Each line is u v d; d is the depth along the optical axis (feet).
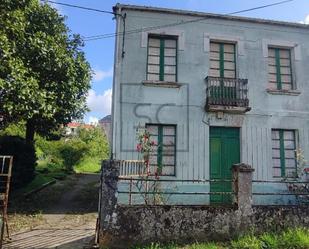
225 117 44.14
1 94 39.09
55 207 49.75
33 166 65.36
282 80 47.39
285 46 47.47
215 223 30.22
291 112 46.09
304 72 47.44
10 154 57.77
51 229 36.65
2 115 43.16
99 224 28.89
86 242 31.35
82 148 114.83
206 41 45.39
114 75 42.70
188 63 44.55
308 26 47.93
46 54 48.08
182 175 42.16
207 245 28.22
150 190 39.01
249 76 45.78
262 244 28.48
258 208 31.24
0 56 37.86
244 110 43.78
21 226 37.78
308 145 45.93
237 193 31.19
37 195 57.88
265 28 47.21
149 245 28.60
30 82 41.75
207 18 45.75
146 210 29.40
